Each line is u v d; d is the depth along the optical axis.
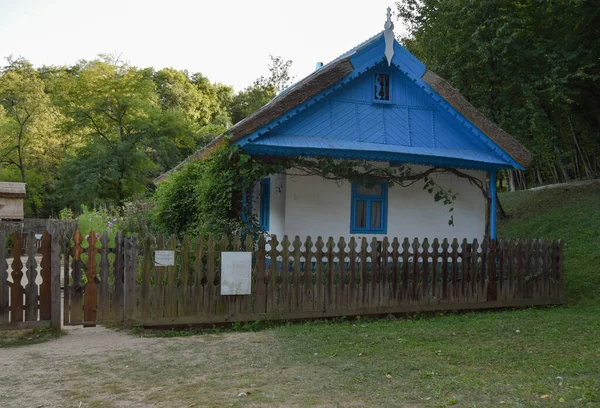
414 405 4.73
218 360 6.58
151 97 44.09
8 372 6.09
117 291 8.44
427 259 10.55
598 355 6.43
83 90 34.66
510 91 19.58
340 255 9.78
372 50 11.37
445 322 9.33
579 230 17.80
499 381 5.39
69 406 4.88
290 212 11.05
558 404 4.64
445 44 20.64
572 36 19.53
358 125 11.39
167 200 14.98
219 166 10.57
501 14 18.83
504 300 11.20
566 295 12.55
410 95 11.95
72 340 7.88
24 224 31.05
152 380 5.71
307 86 10.54
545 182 33.66
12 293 8.01
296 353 6.86
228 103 71.31
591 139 23.77
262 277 9.20
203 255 8.88
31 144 45.78
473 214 12.64
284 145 10.22
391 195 11.92
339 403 4.81
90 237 8.35
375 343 7.35
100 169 32.91
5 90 46.53
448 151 11.77
